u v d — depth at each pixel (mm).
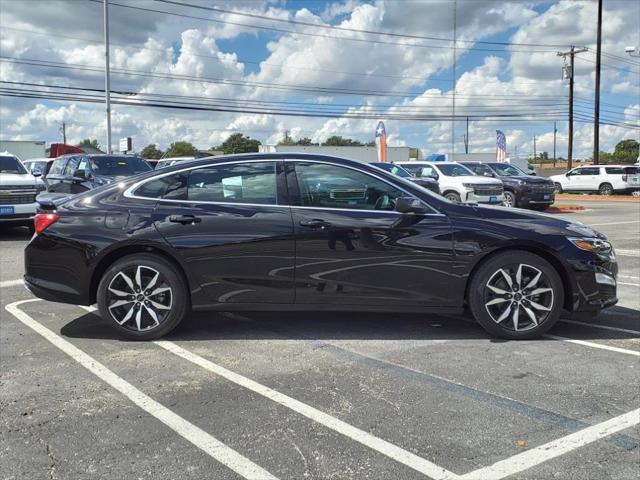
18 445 3217
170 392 3947
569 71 40125
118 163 14070
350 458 3066
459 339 5098
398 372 4305
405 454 3104
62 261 5016
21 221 12102
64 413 3621
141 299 5016
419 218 4945
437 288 4957
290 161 5086
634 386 4020
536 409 3652
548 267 4938
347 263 4910
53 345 4949
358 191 5027
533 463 3000
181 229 4926
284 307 4992
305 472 2934
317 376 4234
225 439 3283
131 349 4848
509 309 4988
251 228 4910
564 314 5914
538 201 19922
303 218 4914
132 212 4996
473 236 4910
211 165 5129
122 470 2959
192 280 4949
